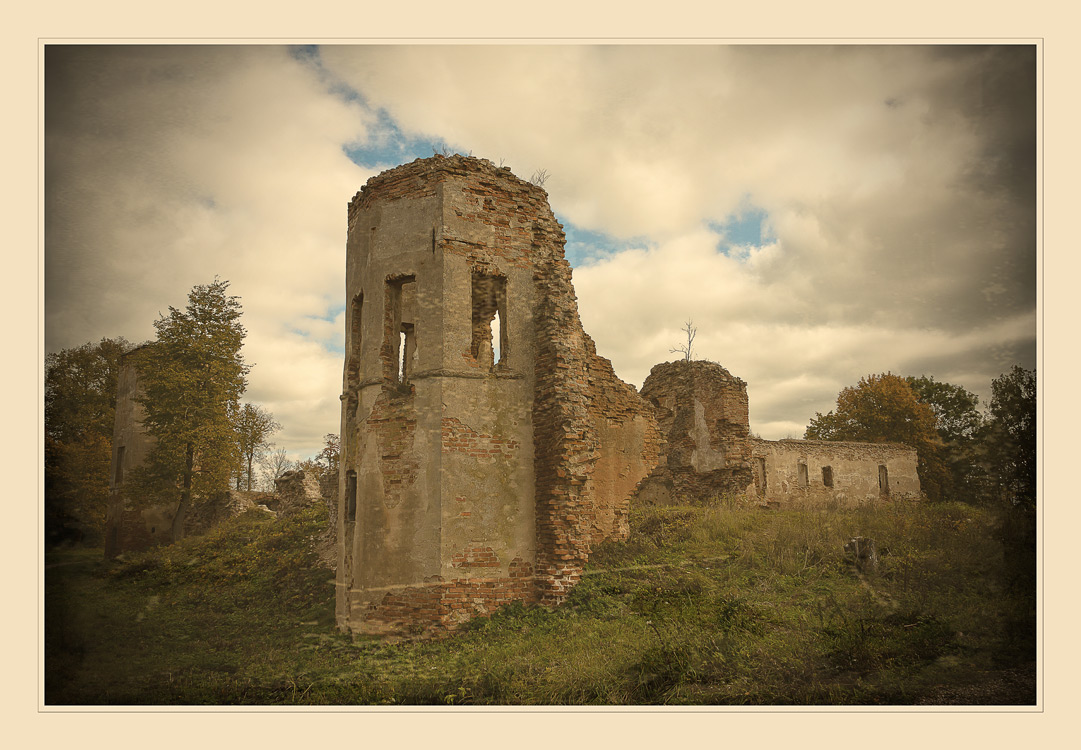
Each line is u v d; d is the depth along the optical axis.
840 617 9.96
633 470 14.96
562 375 11.72
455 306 11.49
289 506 19.69
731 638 9.46
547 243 12.76
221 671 9.51
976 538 12.39
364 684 8.86
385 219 12.20
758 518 15.64
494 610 10.82
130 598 12.48
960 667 8.92
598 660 8.96
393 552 10.86
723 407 20.33
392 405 11.39
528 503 11.56
